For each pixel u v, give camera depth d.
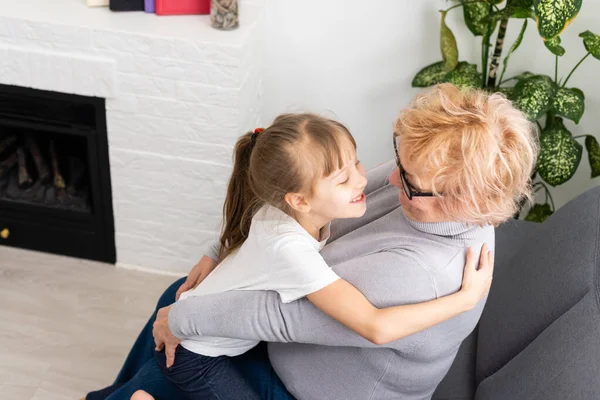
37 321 2.56
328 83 2.64
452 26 2.45
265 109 2.76
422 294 1.36
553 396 1.41
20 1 2.39
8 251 2.80
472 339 1.91
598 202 1.73
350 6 2.46
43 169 2.75
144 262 2.79
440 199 1.32
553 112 2.24
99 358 2.47
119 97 2.41
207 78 2.33
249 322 1.42
